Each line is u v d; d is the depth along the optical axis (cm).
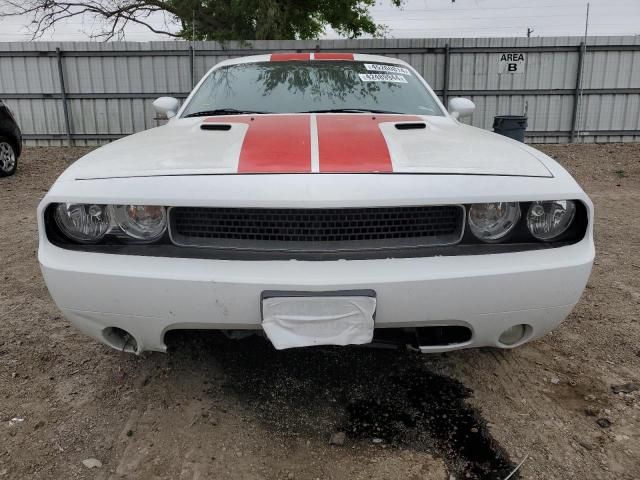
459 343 215
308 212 197
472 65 1435
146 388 254
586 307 347
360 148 221
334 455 209
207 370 268
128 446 213
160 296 196
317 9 1842
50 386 255
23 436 219
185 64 1459
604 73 1423
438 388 255
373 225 201
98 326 211
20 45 1453
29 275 404
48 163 1162
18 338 301
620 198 741
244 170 203
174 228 203
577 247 208
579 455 208
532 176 210
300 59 375
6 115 933
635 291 374
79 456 208
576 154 1248
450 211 204
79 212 204
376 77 351
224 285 191
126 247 203
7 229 548
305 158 210
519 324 210
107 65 1466
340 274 190
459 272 194
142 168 211
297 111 311
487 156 225
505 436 220
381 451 211
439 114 324
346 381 260
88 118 1499
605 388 254
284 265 193
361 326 192
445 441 217
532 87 1440
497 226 205
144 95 1477
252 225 201
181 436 220
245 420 231
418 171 204
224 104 324
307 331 192
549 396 248
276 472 200
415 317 197
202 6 1694
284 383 258
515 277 198
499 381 260
